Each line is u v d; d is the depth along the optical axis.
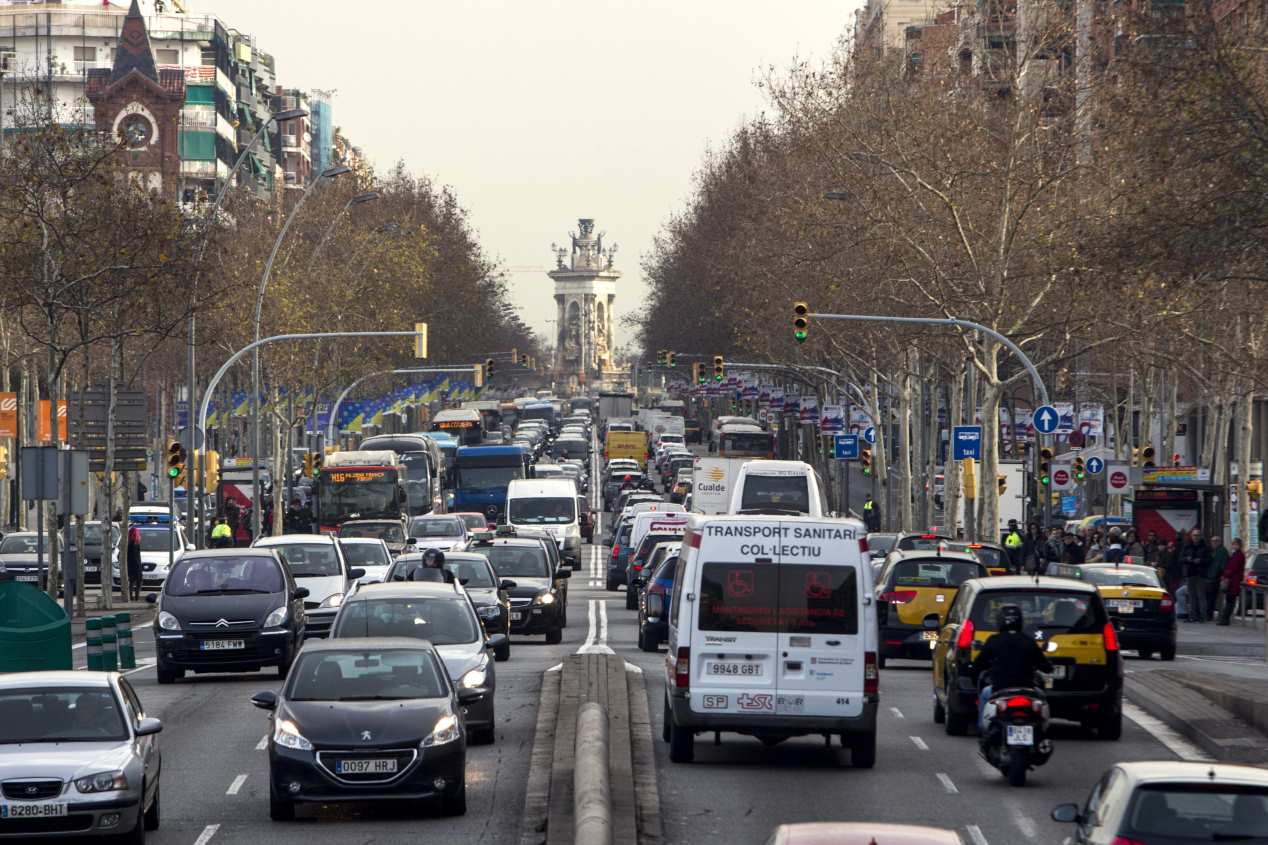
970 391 190.88
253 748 64.81
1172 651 101.31
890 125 178.62
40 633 71.81
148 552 165.75
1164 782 32.44
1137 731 69.69
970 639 67.31
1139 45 86.56
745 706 59.59
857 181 183.00
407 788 50.25
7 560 154.25
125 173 147.50
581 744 57.38
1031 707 56.56
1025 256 166.12
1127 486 171.62
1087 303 162.00
